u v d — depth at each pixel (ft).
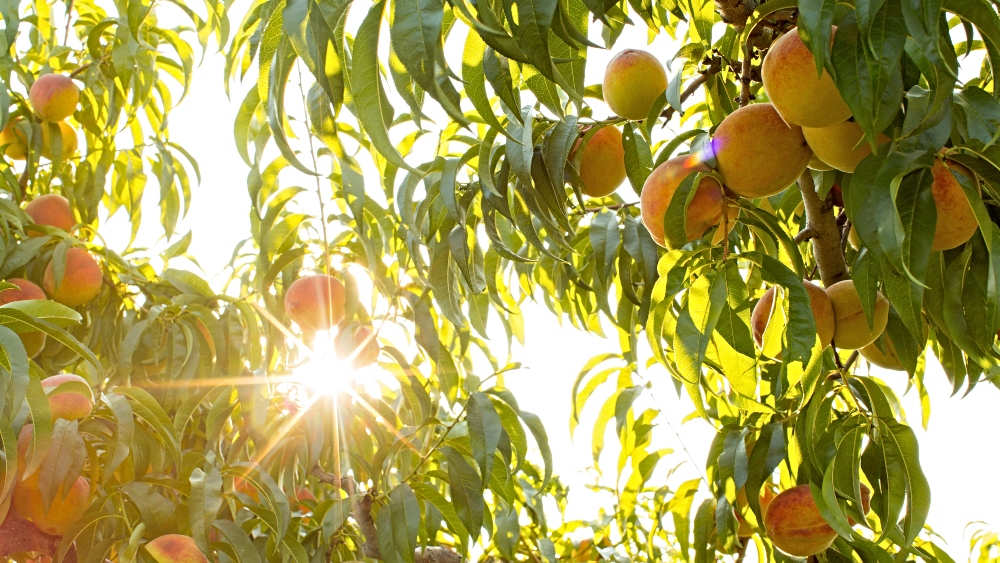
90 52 8.38
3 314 3.92
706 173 3.62
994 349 3.61
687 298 3.62
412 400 6.55
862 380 4.34
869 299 3.76
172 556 4.98
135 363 7.19
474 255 5.20
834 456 4.12
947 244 3.57
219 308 7.46
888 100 2.82
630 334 6.50
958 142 3.59
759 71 4.32
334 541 6.66
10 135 8.48
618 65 4.50
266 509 5.64
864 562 5.02
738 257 3.61
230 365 6.73
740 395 3.99
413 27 2.56
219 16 7.47
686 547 6.50
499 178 4.39
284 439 6.77
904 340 4.66
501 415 5.85
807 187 4.43
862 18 2.47
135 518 5.72
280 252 6.57
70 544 5.06
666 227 3.63
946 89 2.78
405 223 4.65
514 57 2.54
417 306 6.03
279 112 3.10
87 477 5.57
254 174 4.71
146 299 7.65
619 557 8.32
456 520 6.05
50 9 9.42
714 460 5.57
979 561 9.06
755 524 5.55
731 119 3.76
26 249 6.96
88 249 7.71
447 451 5.79
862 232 3.00
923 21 2.52
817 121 3.38
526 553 8.55
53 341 7.32
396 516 5.53
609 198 6.89
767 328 4.20
